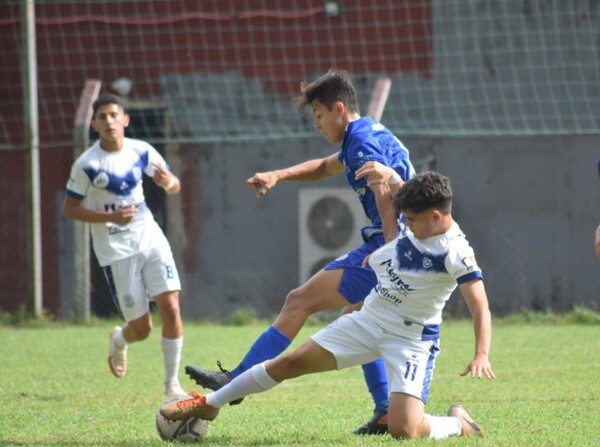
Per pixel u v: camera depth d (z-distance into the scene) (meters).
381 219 17.53
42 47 48.41
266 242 45.88
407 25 46.50
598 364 27.42
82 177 24.27
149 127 47.97
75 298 41.94
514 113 45.62
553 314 40.66
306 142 46.09
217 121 47.50
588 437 16.77
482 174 44.50
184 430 16.91
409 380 16.09
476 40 45.91
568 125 45.16
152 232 24.52
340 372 26.92
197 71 47.88
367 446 15.66
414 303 16.14
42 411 20.86
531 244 44.22
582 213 44.06
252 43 47.66
